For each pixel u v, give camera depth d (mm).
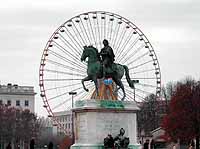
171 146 184000
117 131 87250
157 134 198125
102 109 86250
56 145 178250
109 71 88500
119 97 93875
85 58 88500
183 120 159500
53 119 110125
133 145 87500
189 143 161375
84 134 86375
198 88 162625
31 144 104875
